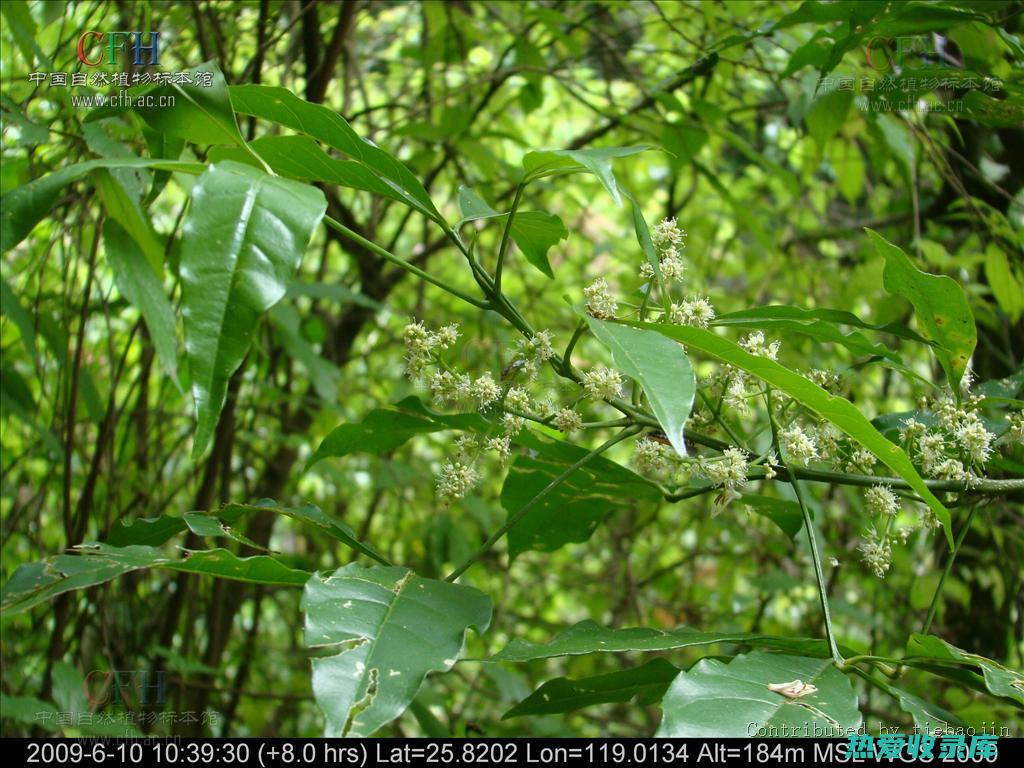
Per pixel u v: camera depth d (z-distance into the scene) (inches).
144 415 126.9
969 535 138.3
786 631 160.1
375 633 46.1
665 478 74.5
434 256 181.2
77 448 118.8
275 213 45.1
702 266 169.2
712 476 62.2
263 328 135.5
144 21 109.8
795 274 158.2
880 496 64.7
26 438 130.5
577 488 75.9
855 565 153.0
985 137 132.8
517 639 54.9
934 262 125.7
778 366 51.8
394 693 43.0
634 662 171.5
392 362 176.7
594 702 64.9
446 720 156.0
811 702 45.9
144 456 126.5
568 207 182.2
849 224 187.9
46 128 82.1
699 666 47.4
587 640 55.5
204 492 118.0
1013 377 77.2
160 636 129.9
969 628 139.8
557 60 165.0
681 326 52.6
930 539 135.3
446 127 132.4
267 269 43.6
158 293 68.1
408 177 59.6
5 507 143.3
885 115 113.1
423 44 148.4
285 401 140.9
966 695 125.3
